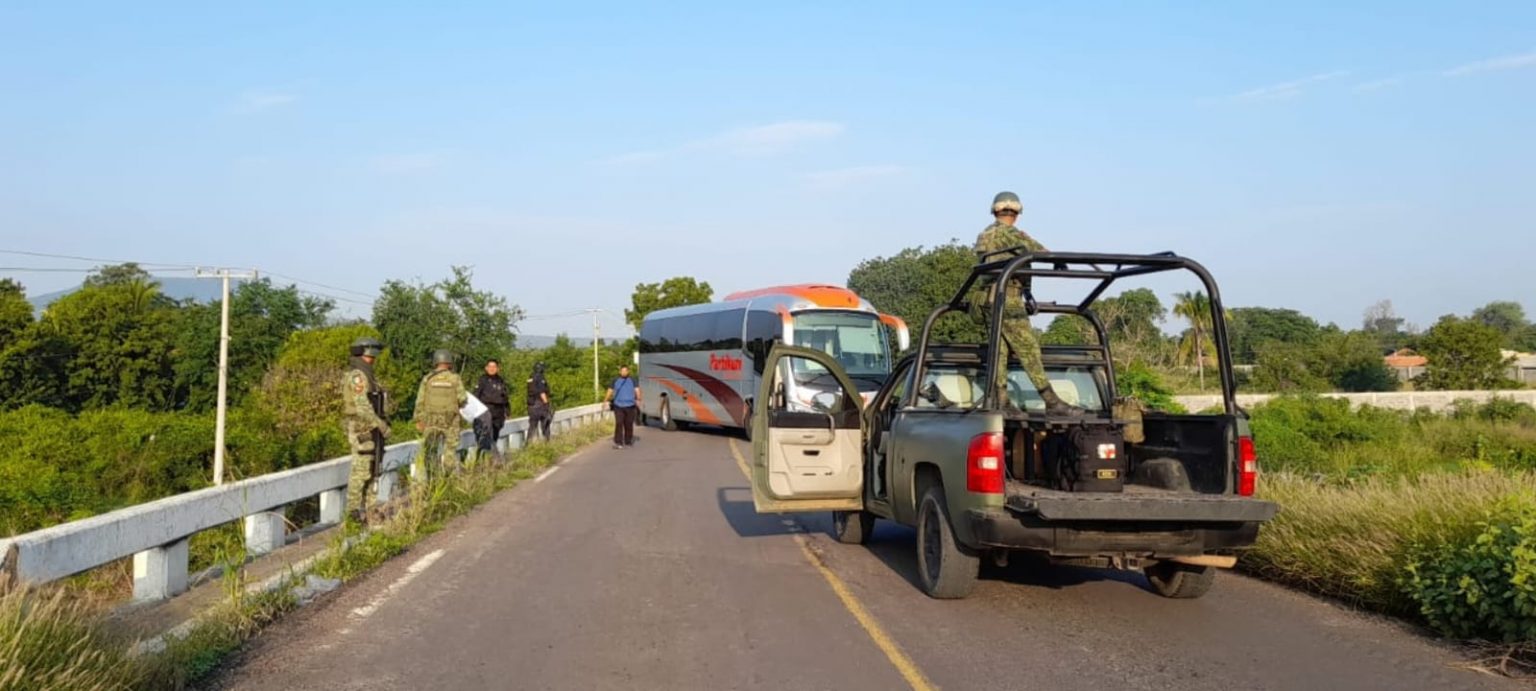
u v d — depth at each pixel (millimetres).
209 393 43188
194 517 8586
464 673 6086
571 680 5953
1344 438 32219
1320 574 8305
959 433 7598
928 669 6168
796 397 23234
